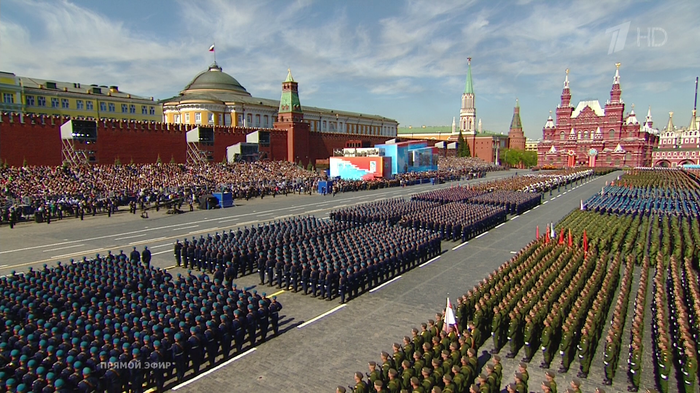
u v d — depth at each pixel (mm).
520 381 9914
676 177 73875
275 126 84188
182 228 34062
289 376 12445
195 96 90188
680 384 11844
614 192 52906
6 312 13953
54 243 28781
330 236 26578
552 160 129625
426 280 21578
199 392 11688
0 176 41531
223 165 63344
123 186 46938
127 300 14977
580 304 14523
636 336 12156
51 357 10977
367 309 17672
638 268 23141
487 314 14625
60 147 50656
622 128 120062
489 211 36000
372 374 10383
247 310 14500
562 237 25609
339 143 95250
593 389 11812
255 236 26188
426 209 37531
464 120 172750
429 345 11414
